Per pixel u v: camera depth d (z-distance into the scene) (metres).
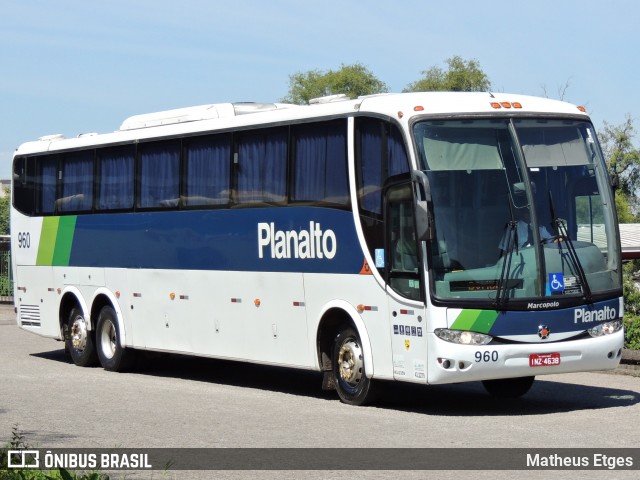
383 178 14.03
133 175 19.50
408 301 13.59
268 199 16.19
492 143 13.80
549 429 12.40
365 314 14.38
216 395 16.25
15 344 25.75
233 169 16.95
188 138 18.05
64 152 21.59
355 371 14.76
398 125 13.77
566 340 13.61
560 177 14.02
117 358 19.95
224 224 17.14
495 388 15.82
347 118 14.69
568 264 13.74
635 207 67.06
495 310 13.29
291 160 15.74
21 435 11.77
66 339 21.62
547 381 17.62
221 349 17.36
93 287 20.64
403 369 13.78
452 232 13.37
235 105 18.08
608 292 13.99
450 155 13.60
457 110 13.80
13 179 23.23
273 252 16.09
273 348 16.22
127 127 20.20
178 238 18.27
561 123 14.23
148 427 12.89
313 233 15.28
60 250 21.62
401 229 13.75
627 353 18.86
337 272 14.84
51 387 17.34
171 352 18.59
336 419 13.42
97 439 12.04
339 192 14.80
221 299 17.27
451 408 14.57
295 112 15.73
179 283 18.27
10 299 37.59
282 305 15.95
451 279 13.26
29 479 9.52
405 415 13.79
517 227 13.58
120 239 19.83
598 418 13.33
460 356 13.14
